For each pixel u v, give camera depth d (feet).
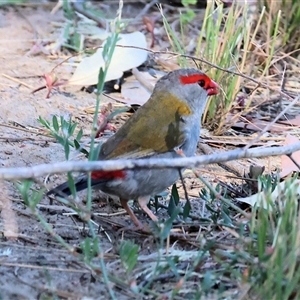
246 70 37.68
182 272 21.17
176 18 46.55
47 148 30.45
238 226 23.70
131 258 20.01
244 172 29.45
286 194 21.91
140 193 24.27
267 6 41.50
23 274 21.20
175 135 24.82
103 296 20.22
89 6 48.29
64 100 35.55
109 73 36.60
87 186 22.81
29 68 38.96
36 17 46.42
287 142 31.14
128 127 24.89
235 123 33.99
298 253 19.94
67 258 22.20
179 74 25.82
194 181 28.91
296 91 37.29
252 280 19.52
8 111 33.63
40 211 25.45
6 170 20.18
